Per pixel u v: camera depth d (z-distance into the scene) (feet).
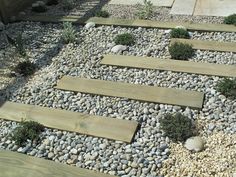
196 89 8.12
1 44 10.50
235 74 8.45
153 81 8.47
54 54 9.84
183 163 6.28
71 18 11.72
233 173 6.00
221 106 7.56
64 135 7.06
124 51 9.72
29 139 6.96
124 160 6.37
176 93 7.94
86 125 7.20
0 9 11.49
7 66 9.43
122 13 12.00
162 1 12.66
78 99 8.07
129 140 6.75
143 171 6.16
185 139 6.78
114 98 8.00
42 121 7.38
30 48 10.18
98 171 6.23
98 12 11.82
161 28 10.76
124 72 8.92
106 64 9.20
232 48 9.52
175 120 7.00
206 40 10.01
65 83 8.55
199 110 7.49
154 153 6.51
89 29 11.04
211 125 7.06
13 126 7.36
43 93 8.32
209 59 9.18
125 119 7.32
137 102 7.86
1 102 8.06
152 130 7.03
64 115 7.52
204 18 11.25
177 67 8.87
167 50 9.68
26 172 6.22
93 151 6.64
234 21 10.65
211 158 6.36
